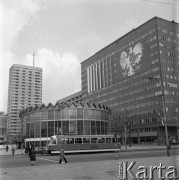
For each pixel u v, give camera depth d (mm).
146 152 40156
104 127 79875
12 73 146750
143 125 103625
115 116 121500
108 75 129250
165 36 102312
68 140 43531
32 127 76750
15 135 134250
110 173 15555
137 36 111000
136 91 109500
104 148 45906
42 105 76312
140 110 106062
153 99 99875
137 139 106562
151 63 102375
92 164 21703
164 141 93000
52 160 29609
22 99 145375
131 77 113062
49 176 14922
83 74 152500
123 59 118688
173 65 101438
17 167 21000
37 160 29906
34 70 151375
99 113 78938
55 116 74000
